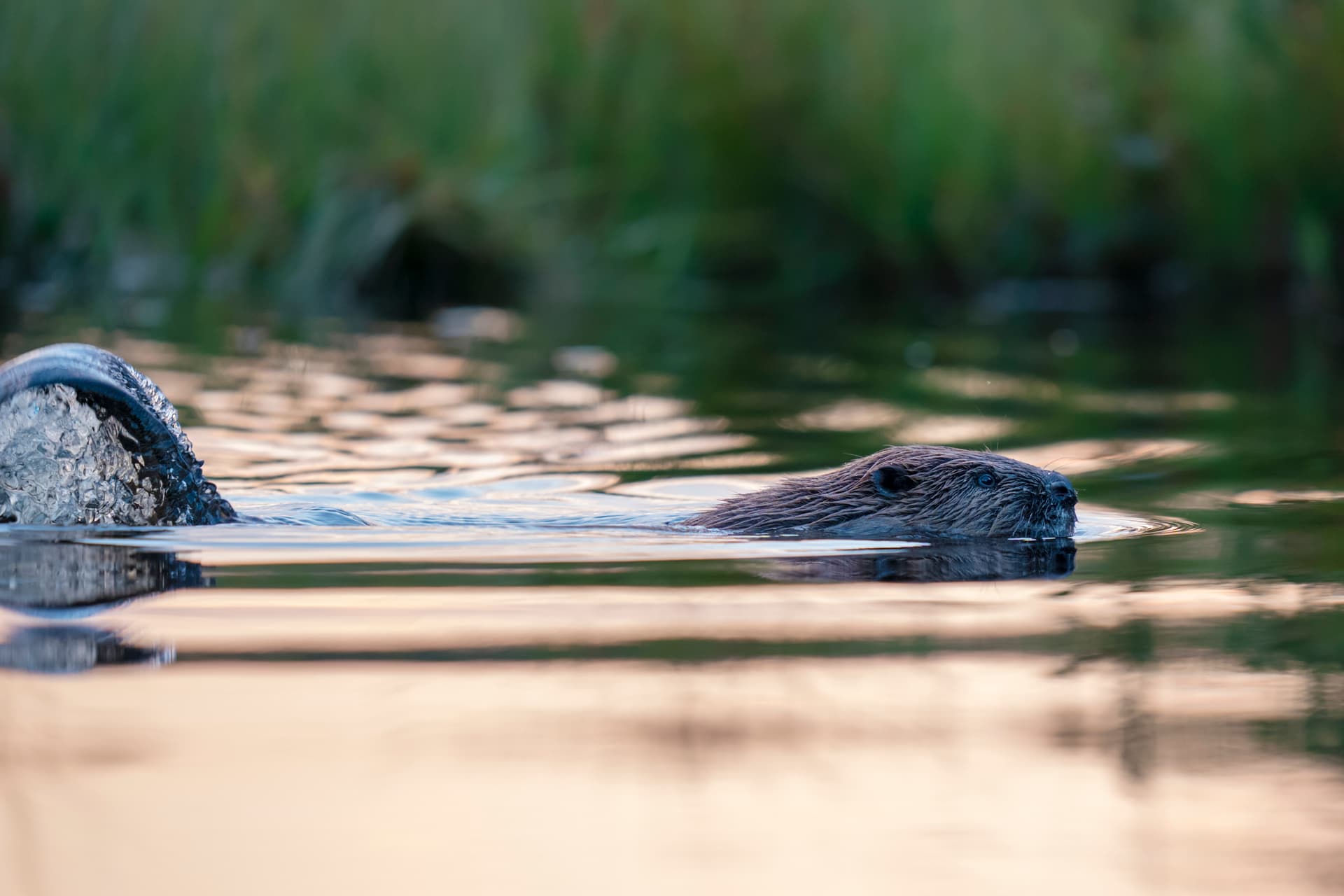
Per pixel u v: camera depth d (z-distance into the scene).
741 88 54.19
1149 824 11.67
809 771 12.63
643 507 25.25
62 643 15.80
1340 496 24.97
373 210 53.38
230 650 15.66
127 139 52.56
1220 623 17.05
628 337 44.84
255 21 52.69
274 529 22.09
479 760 12.77
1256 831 11.55
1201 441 30.22
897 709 14.07
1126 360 40.50
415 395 35.41
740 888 10.62
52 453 21.14
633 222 54.84
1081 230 53.97
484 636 16.30
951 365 39.81
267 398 34.56
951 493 23.41
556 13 54.41
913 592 18.70
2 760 12.70
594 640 16.19
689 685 14.69
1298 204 51.75
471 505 25.00
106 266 53.00
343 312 49.03
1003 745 13.20
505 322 48.00
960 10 53.22
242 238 53.28
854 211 54.19
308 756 12.80
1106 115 53.50
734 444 30.59
